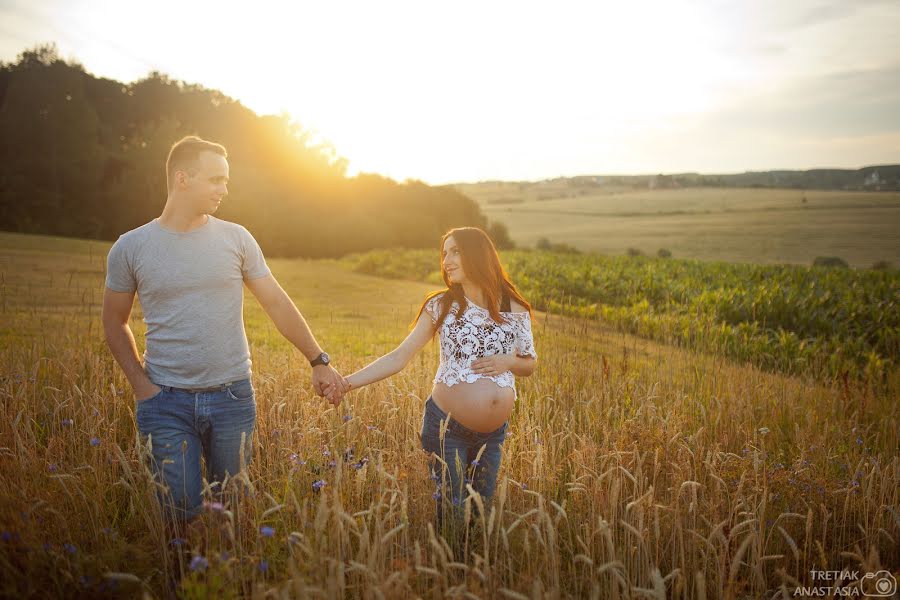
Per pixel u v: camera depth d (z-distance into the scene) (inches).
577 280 778.8
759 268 1069.8
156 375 100.0
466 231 111.0
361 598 89.0
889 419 205.5
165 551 91.8
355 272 1250.6
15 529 87.4
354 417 145.6
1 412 141.8
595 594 80.7
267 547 98.1
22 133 2139.5
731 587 89.6
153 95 2871.6
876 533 114.4
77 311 260.8
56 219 2074.3
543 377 206.7
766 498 117.4
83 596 83.4
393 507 100.6
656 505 99.0
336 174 3021.7
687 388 219.8
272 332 367.2
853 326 542.9
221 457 104.3
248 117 2987.2
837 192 4416.8
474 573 84.7
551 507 117.4
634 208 4389.8
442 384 111.0
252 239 109.0
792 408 203.2
